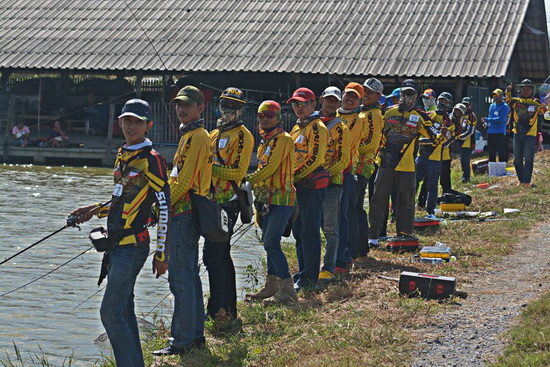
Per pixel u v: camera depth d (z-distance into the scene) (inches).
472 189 741.9
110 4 1539.1
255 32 1406.3
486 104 1254.3
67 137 1369.3
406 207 458.6
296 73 1285.7
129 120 248.8
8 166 1273.4
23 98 1425.9
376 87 418.3
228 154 313.0
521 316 300.2
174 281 287.6
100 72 1349.7
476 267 410.9
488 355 263.0
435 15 1396.4
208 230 279.9
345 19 1421.0
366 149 421.7
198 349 292.7
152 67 1322.6
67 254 538.9
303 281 375.2
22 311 392.2
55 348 335.3
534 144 725.3
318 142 361.4
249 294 359.6
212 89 1387.8
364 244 438.9
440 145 566.6
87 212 270.8
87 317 384.2
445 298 337.4
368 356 266.2
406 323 302.0
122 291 248.2
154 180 248.5
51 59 1366.9
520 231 523.5
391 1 1457.9
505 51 1279.5
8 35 1451.8
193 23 1451.8
